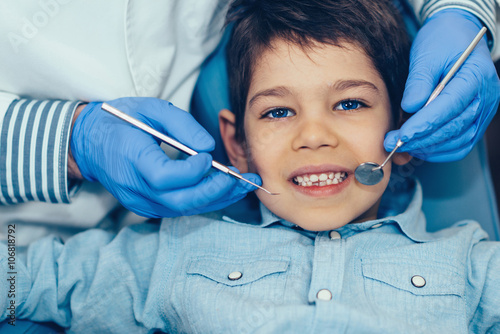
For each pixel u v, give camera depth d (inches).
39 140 33.2
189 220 36.5
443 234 36.4
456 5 38.2
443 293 30.4
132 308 34.3
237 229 35.4
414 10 41.6
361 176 30.1
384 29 35.5
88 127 33.7
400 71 37.0
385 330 27.4
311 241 35.0
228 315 29.3
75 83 35.0
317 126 31.5
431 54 34.9
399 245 33.8
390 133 31.3
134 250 36.6
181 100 40.6
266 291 31.0
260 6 36.2
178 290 32.5
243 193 33.3
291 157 32.0
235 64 38.7
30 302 33.7
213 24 38.6
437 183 42.0
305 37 32.9
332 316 27.5
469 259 32.9
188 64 38.9
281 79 32.4
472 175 41.7
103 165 32.7
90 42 34.5
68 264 35.2
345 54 32.6
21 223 39.3
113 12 33.9
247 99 35.4
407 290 30.6
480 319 31.6
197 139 32.0
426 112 30.4
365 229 35.1
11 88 35.4
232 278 32.0
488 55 35.5
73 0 32.9
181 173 28.9
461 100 31.6
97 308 33.9
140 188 31.4
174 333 33.6
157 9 34.4
